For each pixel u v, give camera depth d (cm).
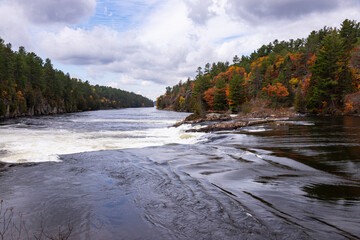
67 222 416
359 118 3225
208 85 9756
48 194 559
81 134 1959
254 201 489
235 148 1154
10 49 6956
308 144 1198
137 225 401
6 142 1424
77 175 722
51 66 9694
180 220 414
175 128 2492
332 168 743
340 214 420
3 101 5306
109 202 505
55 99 9475
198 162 873
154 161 902
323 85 4522
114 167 817
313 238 341
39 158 966
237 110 6919
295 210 441
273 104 6206
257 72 8300
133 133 2056
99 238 360
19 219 429
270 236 350
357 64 5325
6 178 690
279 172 715
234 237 352
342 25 7738
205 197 520
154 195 542
